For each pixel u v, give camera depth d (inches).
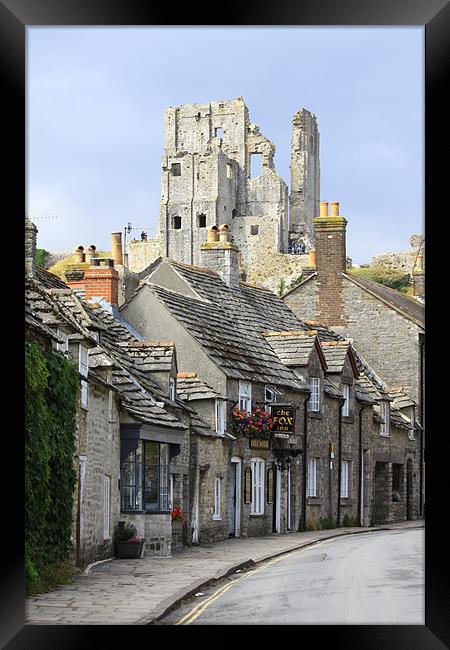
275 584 791.1
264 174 5393.7
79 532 837.2
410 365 2039.9
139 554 968.9
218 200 5226.4
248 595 725.3
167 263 1566.2
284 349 1594.5
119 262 1710.1
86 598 682.8
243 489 1354.6
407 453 2007.9
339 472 1680.6
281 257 5142.7
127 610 633.0
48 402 759.1
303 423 1545.3
